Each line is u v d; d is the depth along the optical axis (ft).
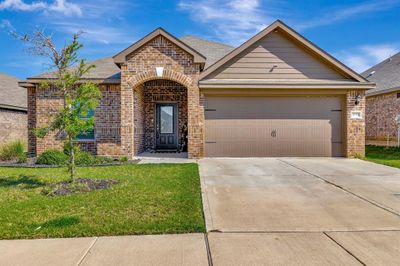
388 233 15.49
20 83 45.34
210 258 12.82
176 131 52.65
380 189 24.25
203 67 44.96
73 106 25.14
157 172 30.76
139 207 19.07
